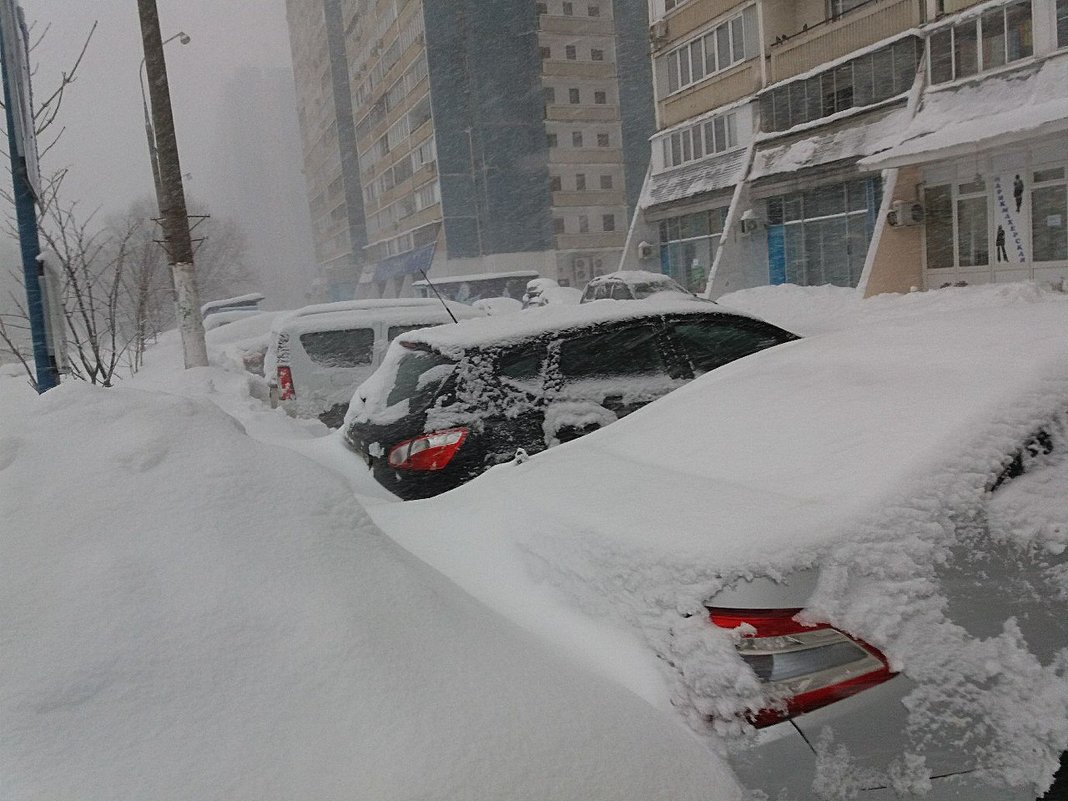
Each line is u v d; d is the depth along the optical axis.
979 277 18.39
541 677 1.98
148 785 1.56
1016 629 2.14
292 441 6.23
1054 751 2.04
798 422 2.97
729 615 2.06
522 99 54.69
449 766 1.67
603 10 55.91
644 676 2.11
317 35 82.62
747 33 24.92
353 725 1.73
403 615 2.09
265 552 2.19
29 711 1.67
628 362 5.15
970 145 16.34
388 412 5.01
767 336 5.68
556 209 55.31
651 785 1.78
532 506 2.94
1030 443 2.45
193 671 1.81
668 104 29.08
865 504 2.27
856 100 21.36
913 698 1.99
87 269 8.72
